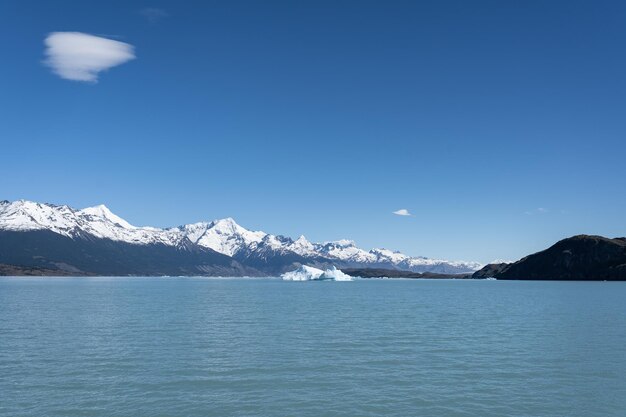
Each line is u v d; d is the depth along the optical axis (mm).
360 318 78625
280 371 39719
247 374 38719
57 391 33656
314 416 29391
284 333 60500
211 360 43688
